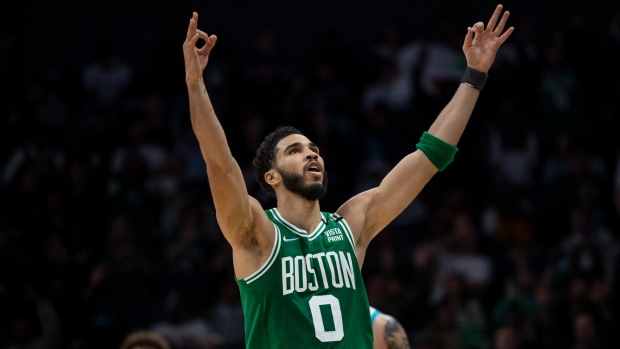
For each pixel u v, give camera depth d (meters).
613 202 23.08
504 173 23.61
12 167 23.08
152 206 22.11
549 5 28.12
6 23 26.98
